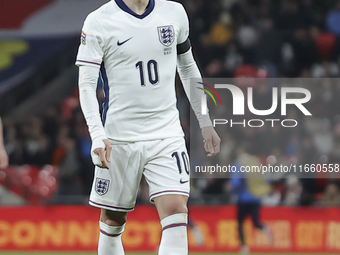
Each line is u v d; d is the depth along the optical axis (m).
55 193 38.03
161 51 13.64
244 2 51.03
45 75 53.00
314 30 49.31
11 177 38.12
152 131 13.68
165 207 13.26
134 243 34.12
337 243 33.72
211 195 34.88
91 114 13.31
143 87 13.59
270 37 48.66
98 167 14.31
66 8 55.16
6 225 34.72
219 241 34.16
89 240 34.41
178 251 13.05
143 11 13.70
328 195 35.94
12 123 45.72
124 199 14.16
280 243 33.81
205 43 49.25
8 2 55.16
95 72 13.55
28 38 54.12
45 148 42.72
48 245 34.56
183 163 13.66
